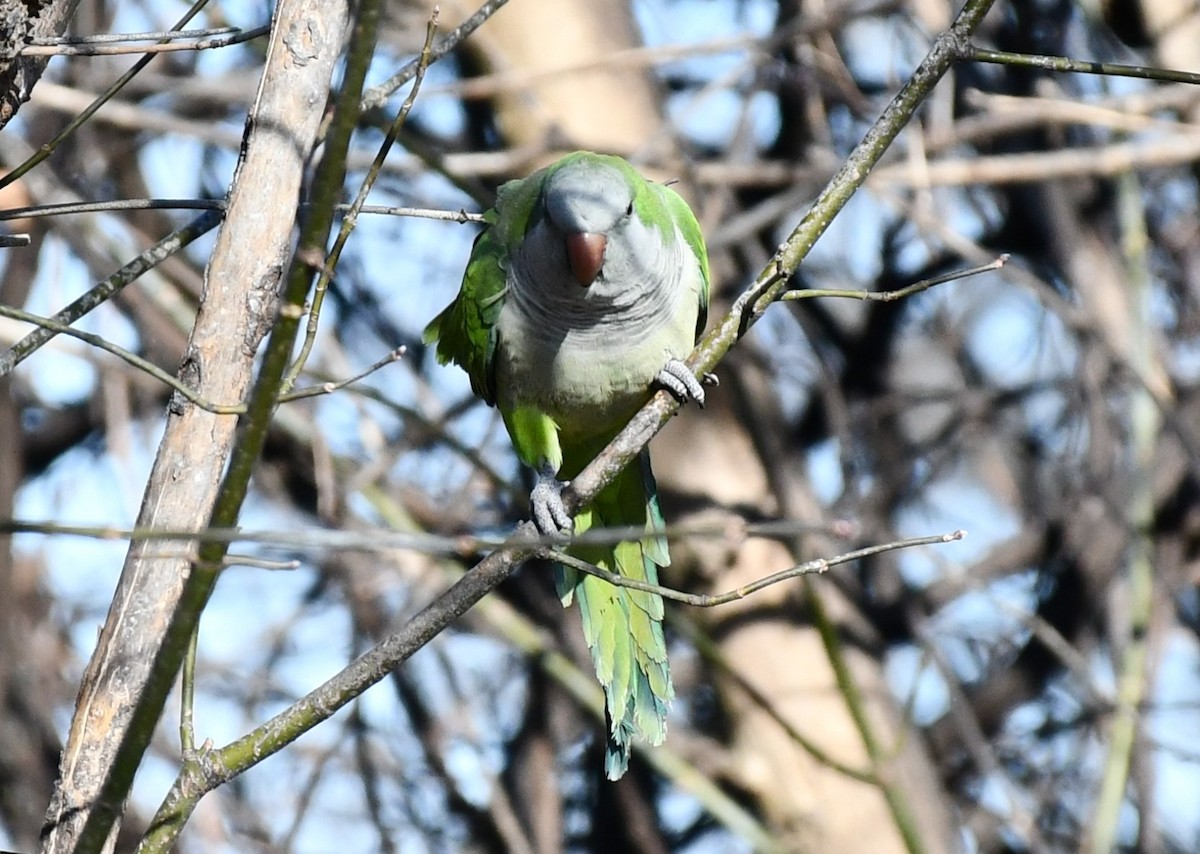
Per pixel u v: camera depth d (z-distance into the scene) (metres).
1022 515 15.13
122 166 13.57
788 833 11.78
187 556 4.89
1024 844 13.84
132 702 5.43
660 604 8.13
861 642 12.28
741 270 13.34
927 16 12.70
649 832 13.42
